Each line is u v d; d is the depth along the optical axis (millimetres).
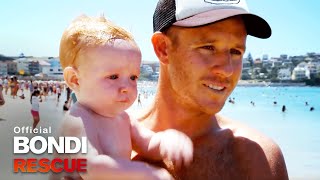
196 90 481
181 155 453
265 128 5605
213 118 544
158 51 517
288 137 4910
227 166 483
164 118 531
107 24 463
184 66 485
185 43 481
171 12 494
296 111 8031
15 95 7195
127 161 412
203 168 479
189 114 510
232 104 9523
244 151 490
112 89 438
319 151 4047
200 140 509
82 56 442
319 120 6508
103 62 437
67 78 453
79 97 452
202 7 472
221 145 499
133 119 491
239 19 482
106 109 446
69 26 465
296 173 3195
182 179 470
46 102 6797
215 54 471
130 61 445
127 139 469
